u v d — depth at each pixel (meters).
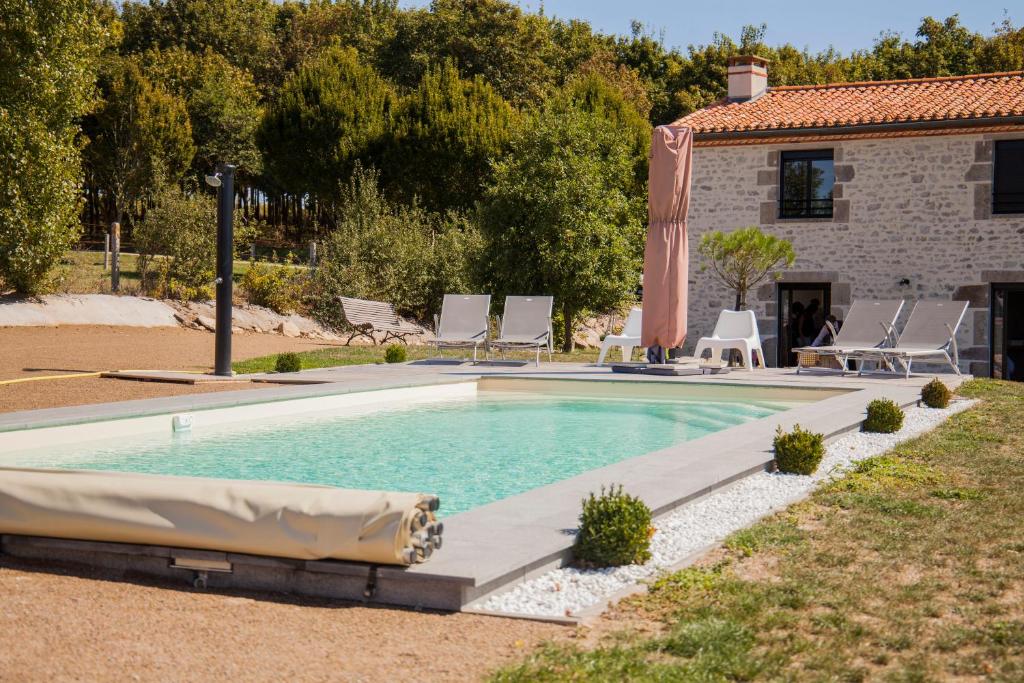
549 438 9.23
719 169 19.00
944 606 3.91
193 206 21.41
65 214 18.59
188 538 4.33
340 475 7.25
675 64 53.28
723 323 15.73
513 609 3.94
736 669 3.19
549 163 23.55
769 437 7.94
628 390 12.68
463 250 25.30
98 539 4.56
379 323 21.08
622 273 24.00
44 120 18.23
